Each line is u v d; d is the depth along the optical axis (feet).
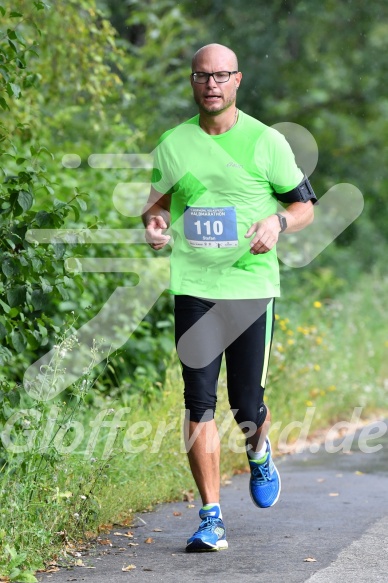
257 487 43.19
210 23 156.46
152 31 118.52
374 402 91.15
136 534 42.60
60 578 35.17
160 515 46.91
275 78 160.97
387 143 166.20
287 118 162.30
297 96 163.53
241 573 35.68
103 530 42.78
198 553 38.99
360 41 165.27
